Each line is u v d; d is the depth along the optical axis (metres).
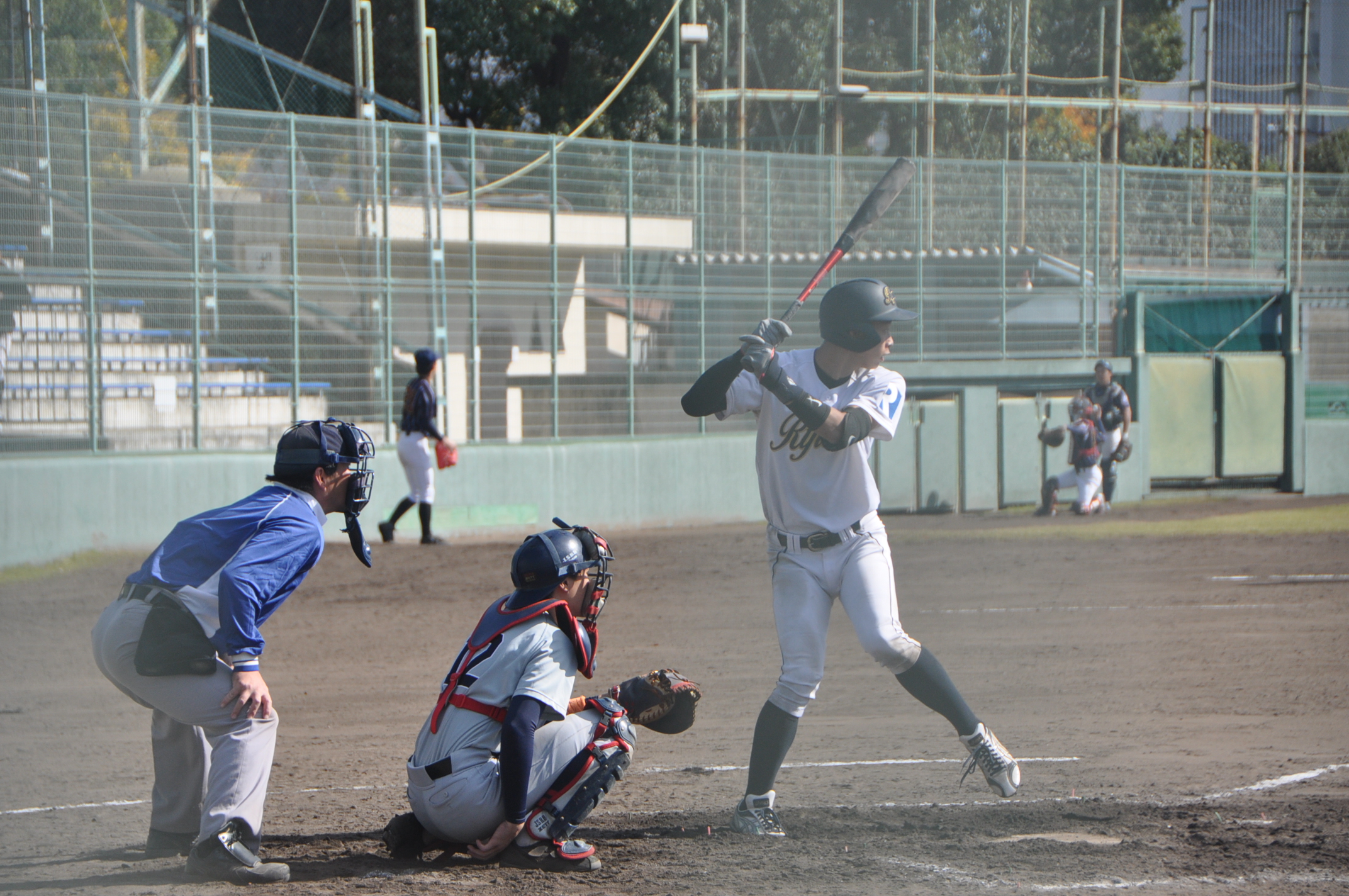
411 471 41.31
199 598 10.91
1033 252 57.09
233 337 42.00
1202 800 13.91
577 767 11.30
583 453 48.81
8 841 12.84
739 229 52.44
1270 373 60.78
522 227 47.59
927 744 17.47
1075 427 52.00
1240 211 62.31
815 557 12.80
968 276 56.50
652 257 50.59
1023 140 75.25
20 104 38.16
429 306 45.84
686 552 42.31
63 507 37.88
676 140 71.25
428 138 45.41
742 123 71.44
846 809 13.70
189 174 40.97
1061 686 21.39
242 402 42.09
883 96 72.19
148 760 17.31
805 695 12.62
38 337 38.34
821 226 54.31
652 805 14.15
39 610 30.58
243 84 63.53
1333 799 13.91
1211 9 80.56
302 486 11.31
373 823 13.53
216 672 11.04
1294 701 20.05
